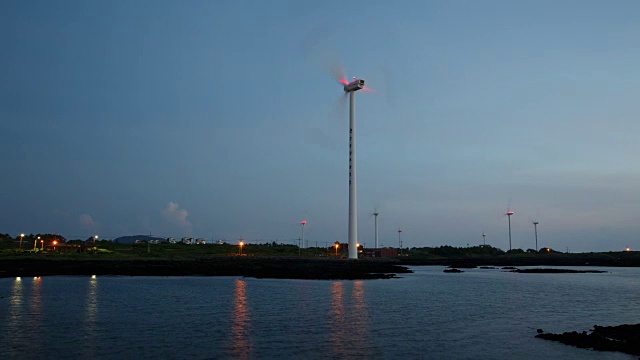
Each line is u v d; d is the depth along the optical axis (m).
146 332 42.53
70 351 35.31
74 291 75.69
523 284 102.62
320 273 123.19
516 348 36.88
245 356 34.12
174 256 174.00
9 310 54.91
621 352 35.22
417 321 49.62
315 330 44.00
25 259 134.12
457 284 100.38
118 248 184.50
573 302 68.12
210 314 53.22
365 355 34.62
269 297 70.50
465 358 33.75
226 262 162.12
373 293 78.12
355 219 181.75
